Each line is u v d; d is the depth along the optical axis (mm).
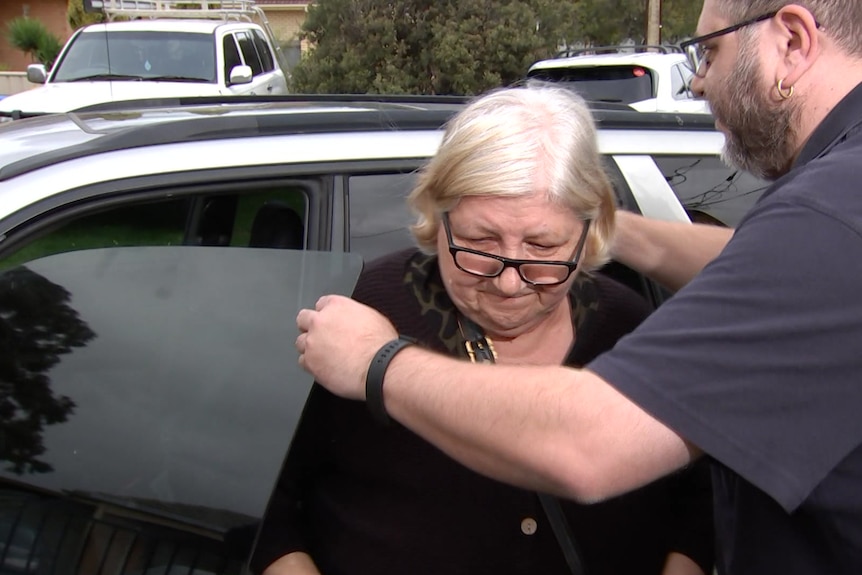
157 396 1479
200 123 1802
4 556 1371
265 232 1817
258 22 12617
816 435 1030
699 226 1932
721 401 1040
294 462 1540
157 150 1705
